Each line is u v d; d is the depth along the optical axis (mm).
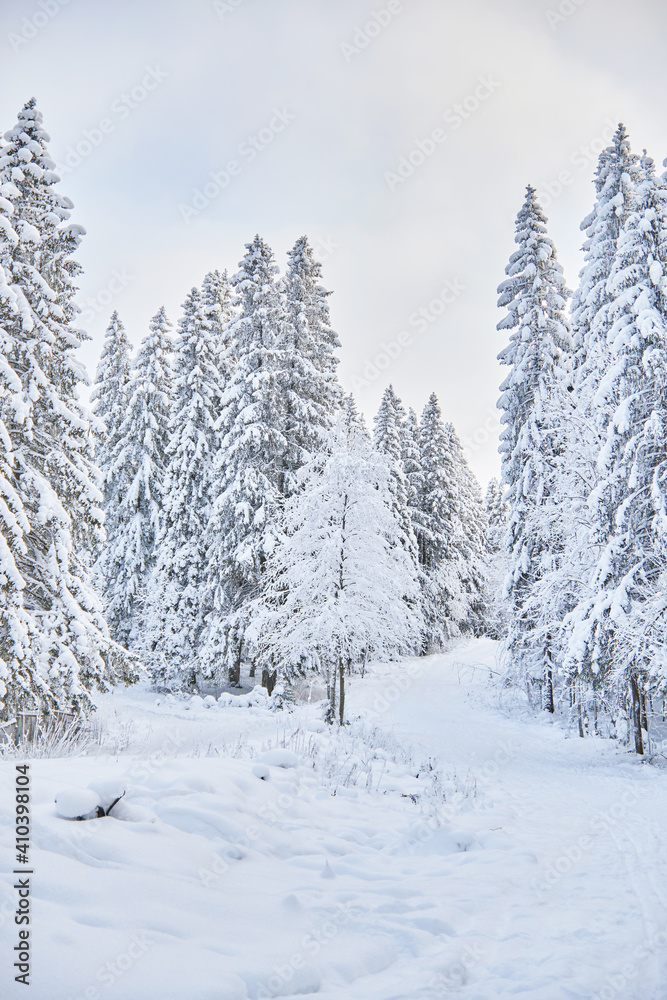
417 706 25188
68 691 12680
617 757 16125
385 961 3873
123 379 33656
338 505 19766
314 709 22734
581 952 4043
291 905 4391
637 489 15891
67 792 4785
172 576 26266
